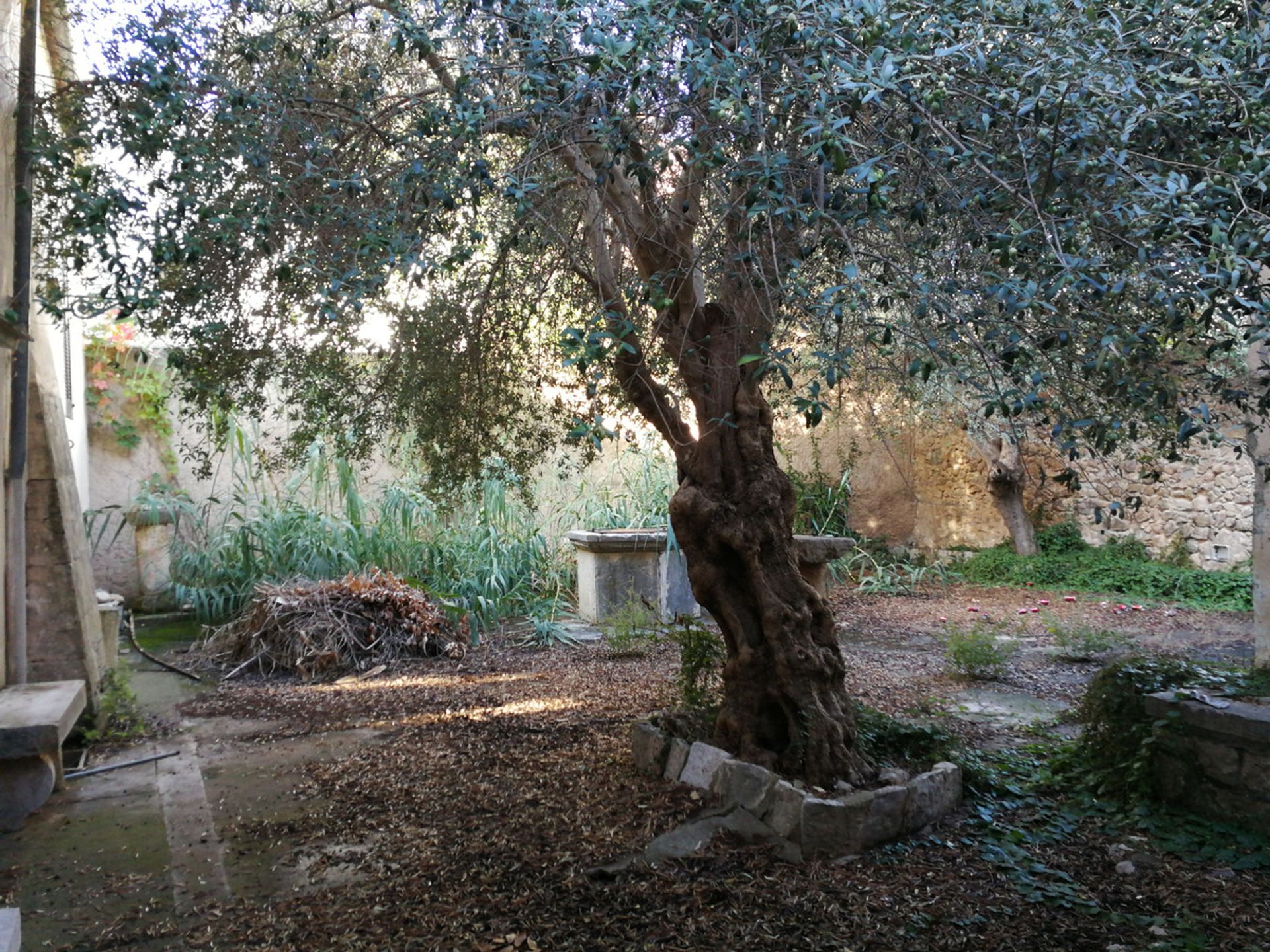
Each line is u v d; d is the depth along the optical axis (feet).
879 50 7.95
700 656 15.97
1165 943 9.29
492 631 28.68
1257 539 14.42
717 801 12.85
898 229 9.51
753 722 13.61
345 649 24.47
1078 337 8.25
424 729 18.04
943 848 11.74
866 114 9.64
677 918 9.96
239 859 12.04
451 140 10.77
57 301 11.59
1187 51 8.50
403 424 17.11
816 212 8.16
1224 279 7.03
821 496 41.83
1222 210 7.77
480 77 10.46
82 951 9.69
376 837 12.57
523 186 10.33
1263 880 10.75
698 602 14.10
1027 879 10.73
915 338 8.15
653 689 20.80
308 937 9.82
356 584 26.45
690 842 11.80
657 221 12.57
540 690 21.22
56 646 17.62
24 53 14.32
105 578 31.53
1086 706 14.73
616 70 9.33
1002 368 8.12
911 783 12.34
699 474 13.79
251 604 27.81
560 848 11.80
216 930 10.08
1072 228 8.02
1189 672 14.11
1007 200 8.53
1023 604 34.68
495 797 13.80
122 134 11.23
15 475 16.31
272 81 11.96
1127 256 8.21
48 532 17.83
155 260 10.73
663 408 13.97
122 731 18.21
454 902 10.46
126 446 31.94
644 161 10.43
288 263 12.13
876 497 44.42
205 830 13.12
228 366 14.98
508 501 32.40
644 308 13.53
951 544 44.65
